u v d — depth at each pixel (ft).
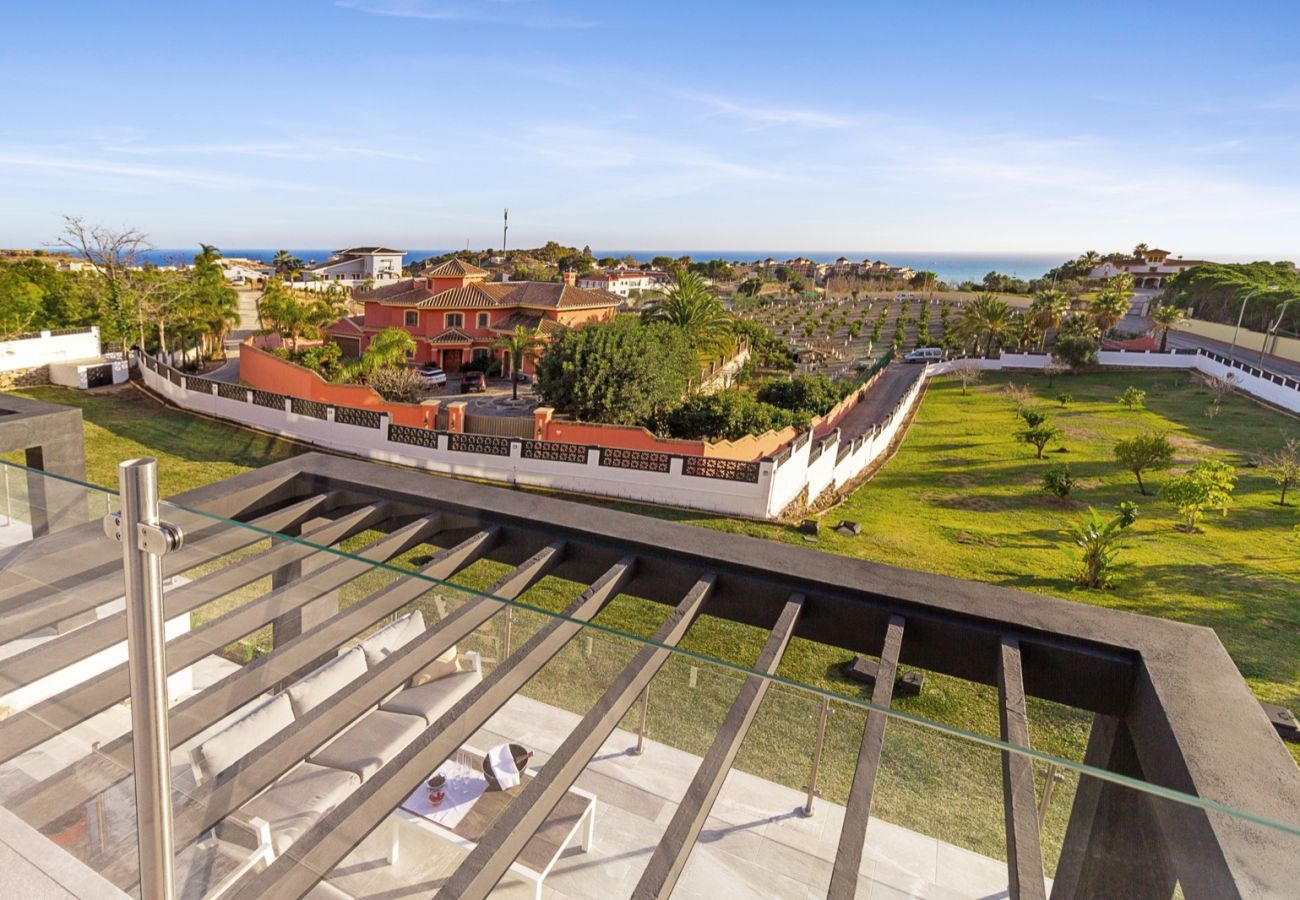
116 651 5.74
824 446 67.41
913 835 4.89
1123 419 107.65
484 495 10.06
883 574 8.45
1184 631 7.56
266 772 5.40
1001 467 84.69
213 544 6.03
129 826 5.56
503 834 5.13
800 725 5.26
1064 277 360.07
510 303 125.59
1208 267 229.25
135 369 94.79
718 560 8.50
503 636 6.02
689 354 89.92
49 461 14.23
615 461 58.34
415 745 5.38
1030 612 7.79
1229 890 4.02
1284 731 25.54
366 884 5.11
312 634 6.02
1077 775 4.61
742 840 5.18
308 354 103.24
